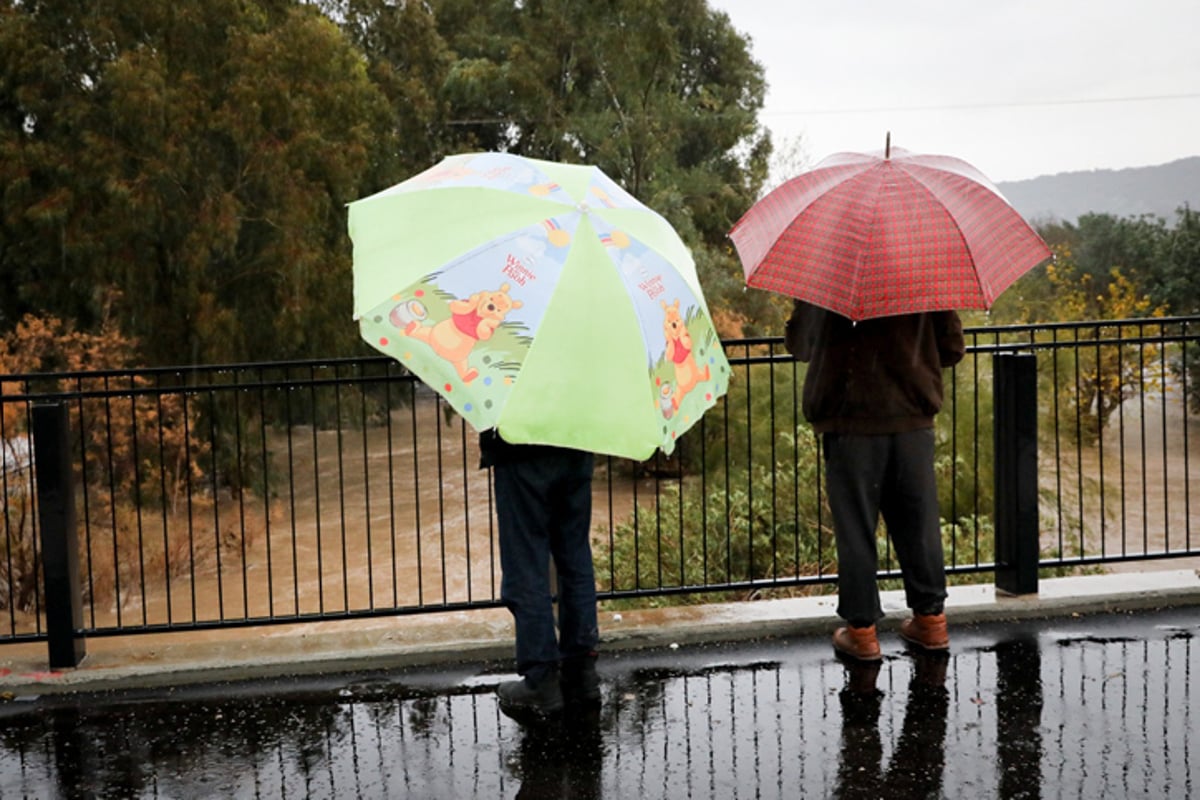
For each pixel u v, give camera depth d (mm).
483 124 33438
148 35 19172
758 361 5449
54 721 4148
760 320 23469
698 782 3520
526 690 4121
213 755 3809
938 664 4586
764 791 3445
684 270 3963
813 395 4453
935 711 4074
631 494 17578
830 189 4090
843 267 3924
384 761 3732
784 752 3736
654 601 7891
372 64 30047
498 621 5070
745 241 4305
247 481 18125
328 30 20734
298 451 25172
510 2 30484
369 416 28938
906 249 3904
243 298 20531
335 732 3996
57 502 4566
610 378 3570
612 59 25953
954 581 7652
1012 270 3979
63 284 19031
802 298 3955
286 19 20703
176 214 18938
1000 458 5363
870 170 4113
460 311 3566
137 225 18312
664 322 3752
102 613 11672
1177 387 22578
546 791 3477
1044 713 4035
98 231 18531
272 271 20203
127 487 14953
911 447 4465
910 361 4355
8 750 3879
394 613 5137
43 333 16906
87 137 18188
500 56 32531
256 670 4605
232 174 20031
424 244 3699
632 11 25500
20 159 18109
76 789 3551
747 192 29406
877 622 5004
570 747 3818
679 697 4273
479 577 12945
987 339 13672
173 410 16328
